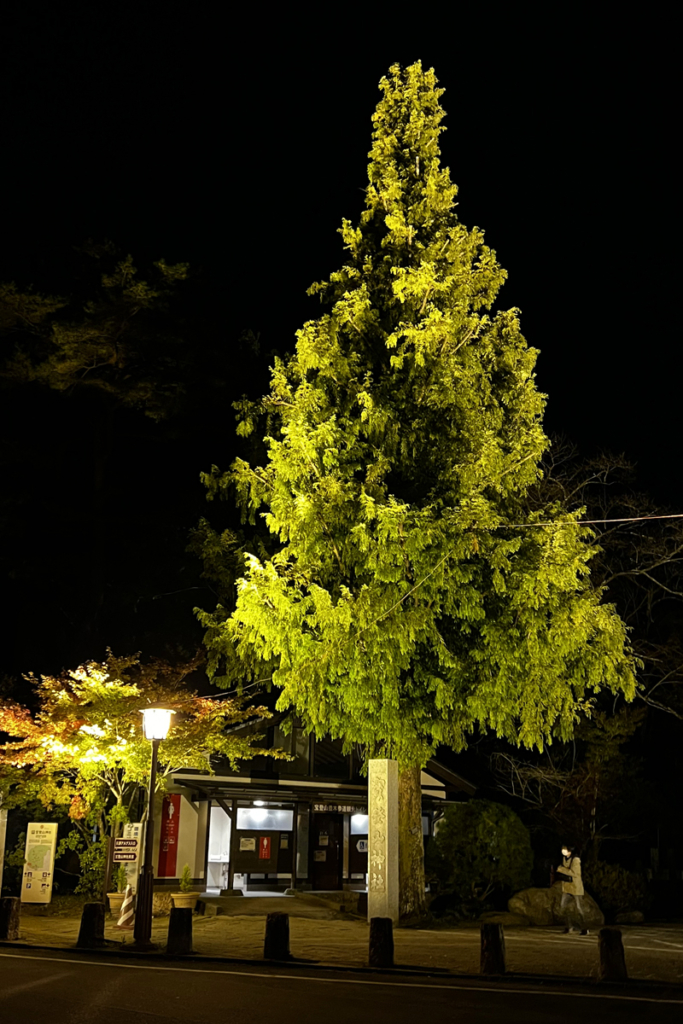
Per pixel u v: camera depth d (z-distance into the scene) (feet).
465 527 57.47
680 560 90.89
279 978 41.27
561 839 100.58
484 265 68.64
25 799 73.41
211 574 71.20
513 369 68.95
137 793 85.20
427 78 73.05
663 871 114.52
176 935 49.14
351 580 63.05
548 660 58.85
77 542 112.06
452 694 60.64
